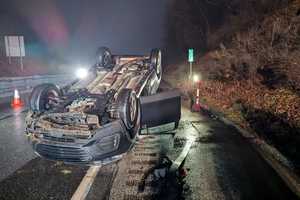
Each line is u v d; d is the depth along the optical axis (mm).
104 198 3719
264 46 11570
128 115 4711
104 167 4750
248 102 9297
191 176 4340
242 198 3688
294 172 4477
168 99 6008
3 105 10891
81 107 5172
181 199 3664
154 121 5738
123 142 4637
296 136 5797
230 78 13305
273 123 6902
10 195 3834
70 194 3848
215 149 5566
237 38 13500
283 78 9852
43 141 4461
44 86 5664
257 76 11492
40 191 3949
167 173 4418
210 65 17594
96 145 4238
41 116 4926
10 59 23750
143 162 4926
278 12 13109
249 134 6570
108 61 8211
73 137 4324
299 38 10414
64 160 4375
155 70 7910
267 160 4988
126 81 6539
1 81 13727
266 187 3986
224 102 10328
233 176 4332
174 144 5914
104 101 5402
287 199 3674
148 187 4004
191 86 14867
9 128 7312
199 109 9547
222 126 7402
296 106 7559
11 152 5543
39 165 4902
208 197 3711
